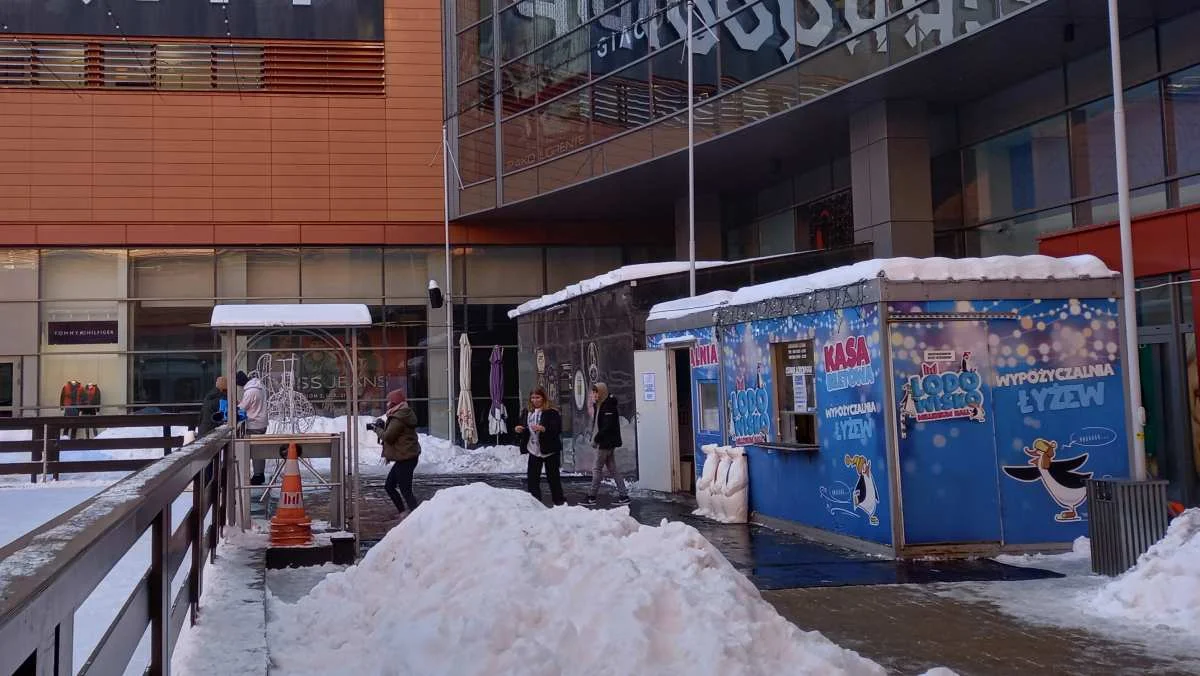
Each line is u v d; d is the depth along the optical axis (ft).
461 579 20.56
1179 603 25.31
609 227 105.70
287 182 100.53
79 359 97.35
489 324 103.60
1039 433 35.88
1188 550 26.61
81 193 97.50
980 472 35.58
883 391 35.37
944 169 72.43
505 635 17.53
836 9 67.00
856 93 67.21
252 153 100.32
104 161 98.07
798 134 75.82
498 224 103.91
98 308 97.91
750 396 46.44
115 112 98.48
